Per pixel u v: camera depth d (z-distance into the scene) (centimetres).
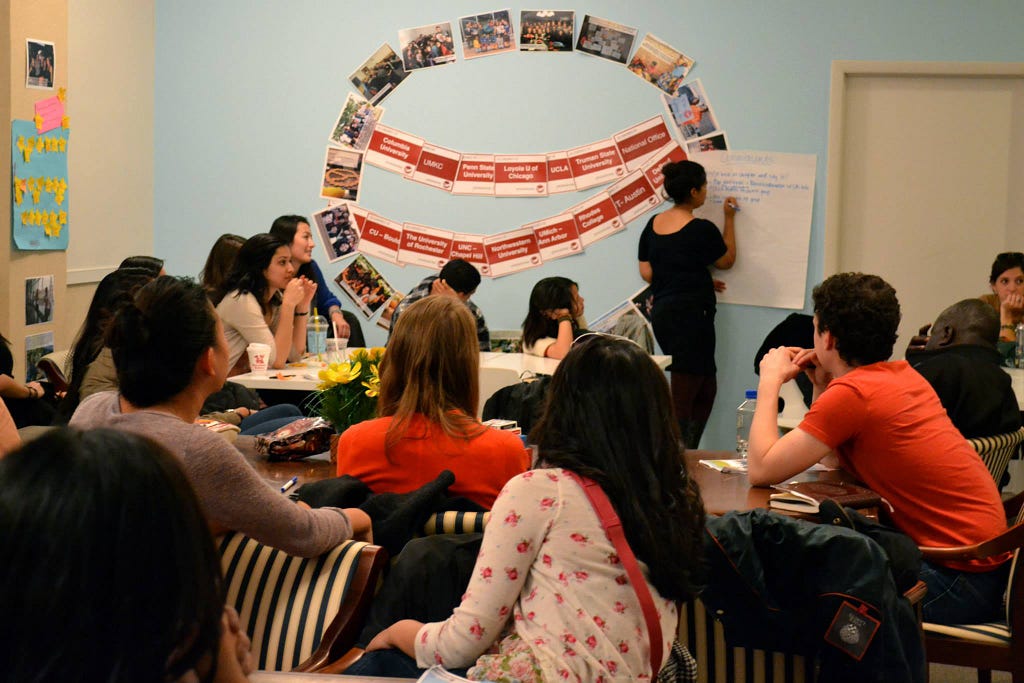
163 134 645
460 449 223
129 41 609
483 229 635
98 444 86
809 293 616
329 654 185
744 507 255
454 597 197
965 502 265
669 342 596
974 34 598
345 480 220
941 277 621
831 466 303
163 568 84
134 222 627
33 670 81
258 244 488
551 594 166
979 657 250
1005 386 331
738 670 220
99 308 358
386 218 641
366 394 301
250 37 637
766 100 611
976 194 614
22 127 467
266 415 382
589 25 618
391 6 629
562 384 177
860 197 622
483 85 628
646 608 166
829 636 194
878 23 602
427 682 157
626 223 625
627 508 168
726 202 617
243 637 115
